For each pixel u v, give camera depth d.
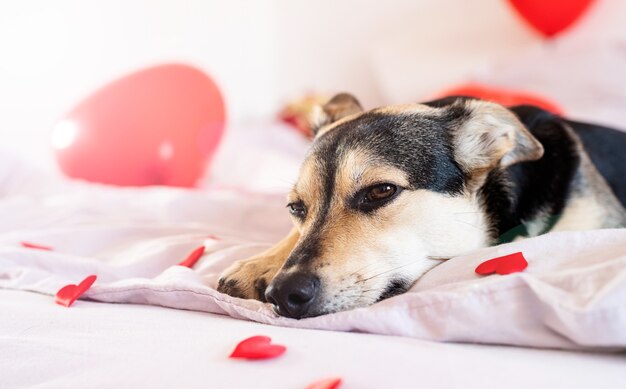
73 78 1.22
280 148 1.41
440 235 0.55
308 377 0.35
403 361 0.36
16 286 0.55
